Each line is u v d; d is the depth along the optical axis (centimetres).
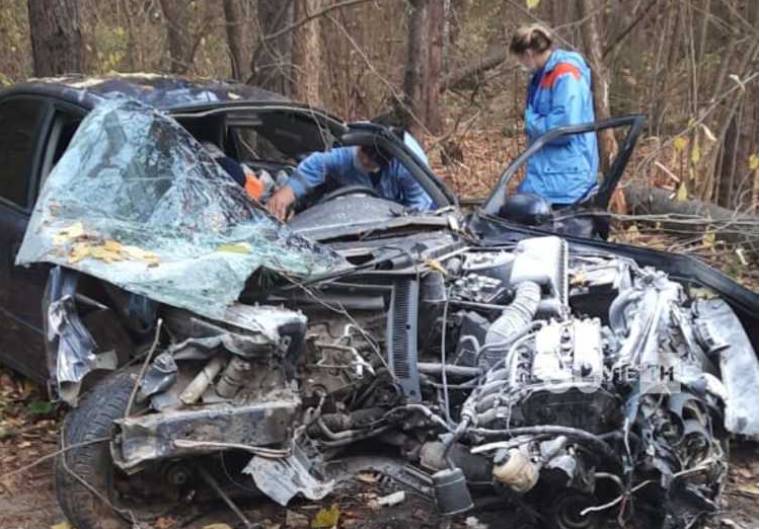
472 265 442
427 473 390
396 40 1181
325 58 1077
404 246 436
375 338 407
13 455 483
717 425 388
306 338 396
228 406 369
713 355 414
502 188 525
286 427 371
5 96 532
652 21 968
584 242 491
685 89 916
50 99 502
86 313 400
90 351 379
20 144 509
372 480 448
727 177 859
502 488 372
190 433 364
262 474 367
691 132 802
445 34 1317
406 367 393
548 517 379
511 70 1050
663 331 397
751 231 715
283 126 579
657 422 354
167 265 385
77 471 383
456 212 495
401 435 405
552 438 351
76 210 413
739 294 467
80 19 797
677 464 350
